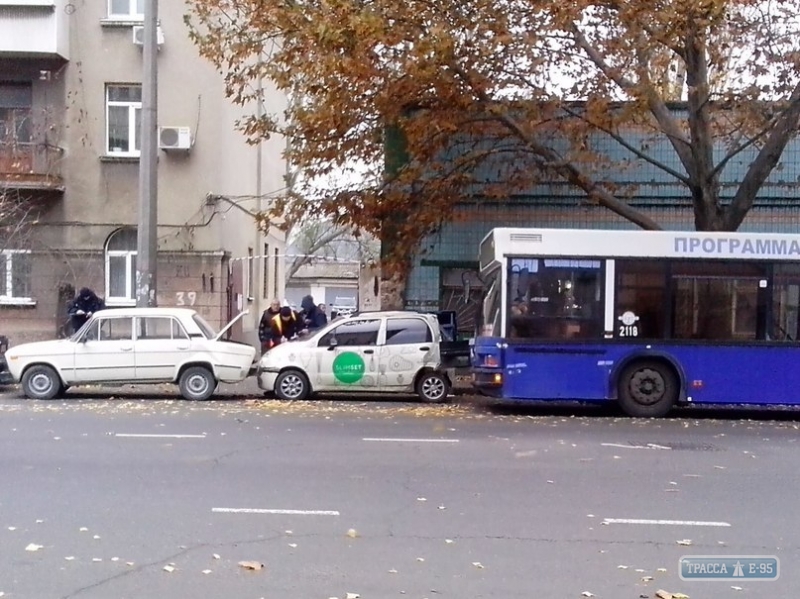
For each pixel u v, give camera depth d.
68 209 22.95
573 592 6.15
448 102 17.70
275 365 17.36
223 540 7.30
